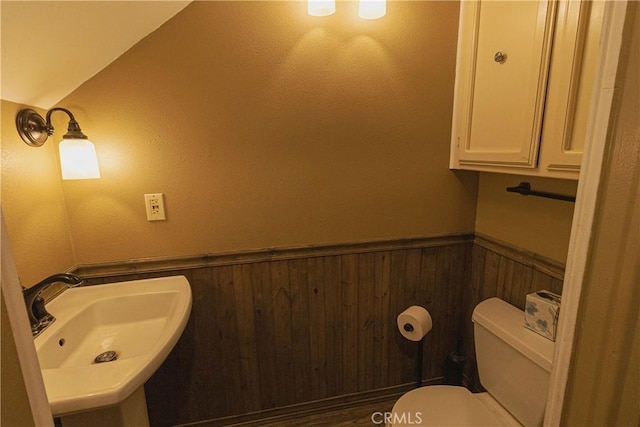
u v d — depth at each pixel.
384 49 1.36
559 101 0.95
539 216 1.29
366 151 1.44
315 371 1.61
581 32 0.87
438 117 1.48
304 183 1.40
